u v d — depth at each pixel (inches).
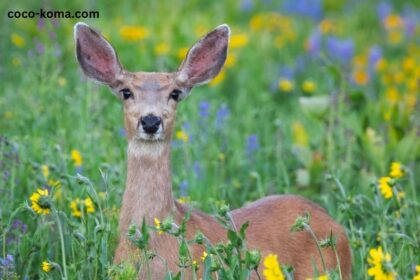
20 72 646.5
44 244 397.4
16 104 566.6
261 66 743.7
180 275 350.6
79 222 429.1
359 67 750.5
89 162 490.9
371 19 946.1
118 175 459.5
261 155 546.6
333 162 525.3
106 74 390.3
